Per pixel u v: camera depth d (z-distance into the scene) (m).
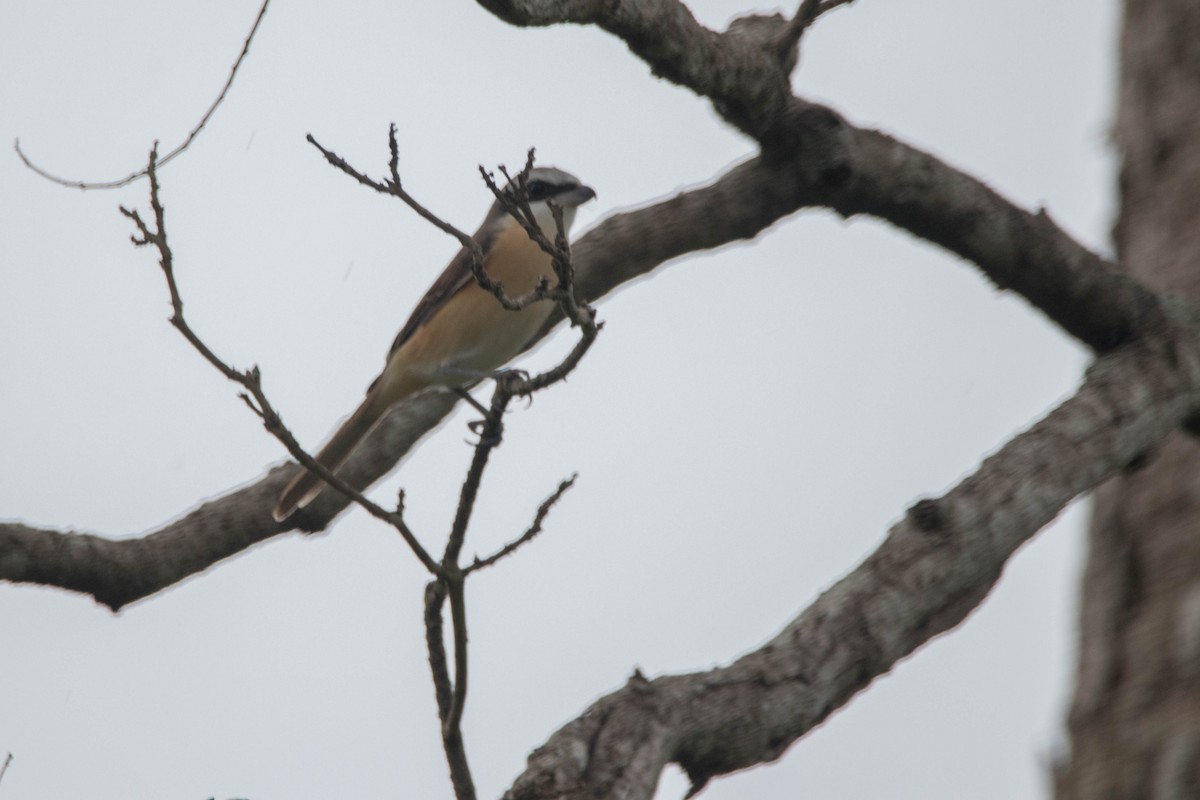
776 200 10.62
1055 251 10.06
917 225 10.38
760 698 6.91
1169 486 9.12
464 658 6.92
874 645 7.37
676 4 8.95
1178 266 10.18
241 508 11.17
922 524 7.93
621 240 11.09
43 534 10.37
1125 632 8.84
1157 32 10.69
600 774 6.39
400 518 6.99
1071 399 9.17
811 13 9.65
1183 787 7.98
